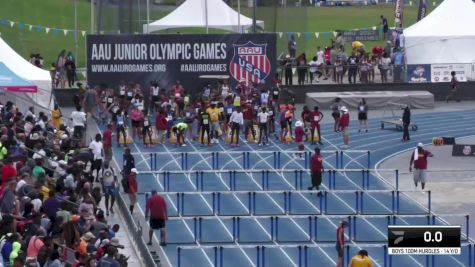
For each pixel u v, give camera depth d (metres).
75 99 98.50
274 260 62.31
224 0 116.38
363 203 74.69
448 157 89.00
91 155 72.19
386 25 134.25
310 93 107.75
